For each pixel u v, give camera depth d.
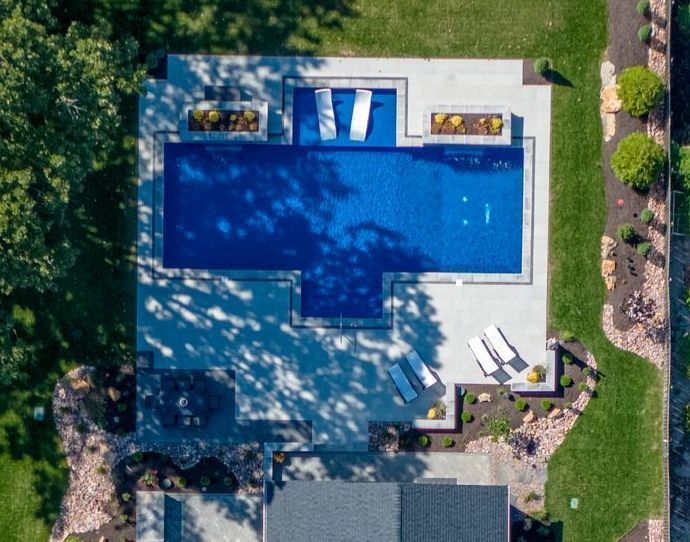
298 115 40.00
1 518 40.72
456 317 40.34
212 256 40.34
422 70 39.75
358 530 37.53
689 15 39.75
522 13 39.59
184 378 40.25
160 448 40.50
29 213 30.97
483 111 39.09
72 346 40.31
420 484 37.75
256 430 40.47
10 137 31.70
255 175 40.22
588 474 40.47
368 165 40.19
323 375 40.44
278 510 38.25
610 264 40.03
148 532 40.47
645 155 38.19
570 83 39.75
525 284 40.25
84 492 40.72
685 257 40.31
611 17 39.53
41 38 31.20
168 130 39.81
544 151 39.97
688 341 40.47
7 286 33.50
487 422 40.41
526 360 40.38
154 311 40.25
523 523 40.53
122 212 40.00
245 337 40.38
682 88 40.06
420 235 40.28
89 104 32.41
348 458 40.50
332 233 40.31
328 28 39.66
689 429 40.50
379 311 40.47
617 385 40.44
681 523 40.75
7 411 40.53
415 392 40.00
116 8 39.44
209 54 39.69
